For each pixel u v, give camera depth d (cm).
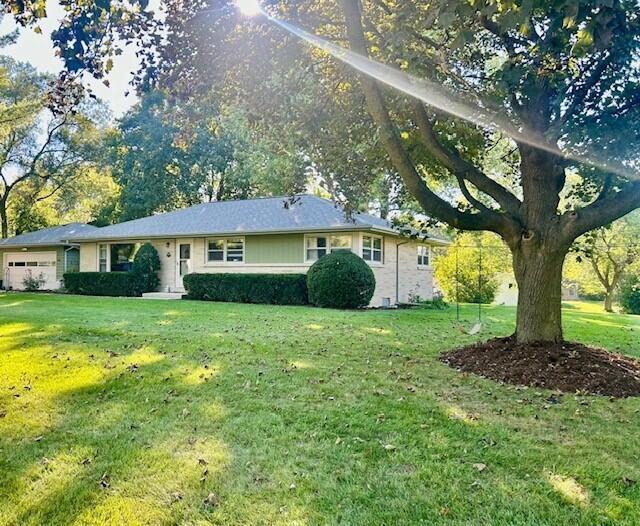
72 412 428
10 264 2480
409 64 508
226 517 265
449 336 896
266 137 807
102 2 363
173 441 364
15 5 374
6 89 2647
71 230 2373
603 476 312
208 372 559
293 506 276
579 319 1350
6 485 300
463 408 445
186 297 1753
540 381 529
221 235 1773
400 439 371
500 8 327
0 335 775
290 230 1622
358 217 1620
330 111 750
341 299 1431
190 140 823
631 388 509
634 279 1866
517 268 652
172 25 573
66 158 3028
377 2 575
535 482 304
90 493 290
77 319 996
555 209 634
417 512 270
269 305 1523
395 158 602
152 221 2069
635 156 562
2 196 3144
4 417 413
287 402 455
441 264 2333
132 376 536
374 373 569
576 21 321
